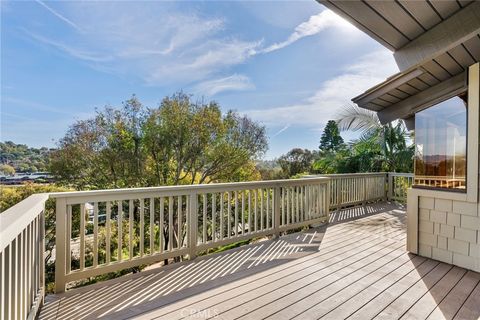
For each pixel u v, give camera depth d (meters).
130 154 10.69
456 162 3.09
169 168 11.23
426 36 2.12
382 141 8.36
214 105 12.16
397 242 3.88
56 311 2.08
